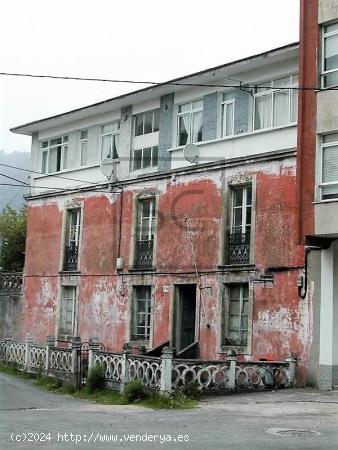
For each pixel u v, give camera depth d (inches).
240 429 501.4
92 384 786.8
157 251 992.2
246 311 867.4
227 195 904.3
